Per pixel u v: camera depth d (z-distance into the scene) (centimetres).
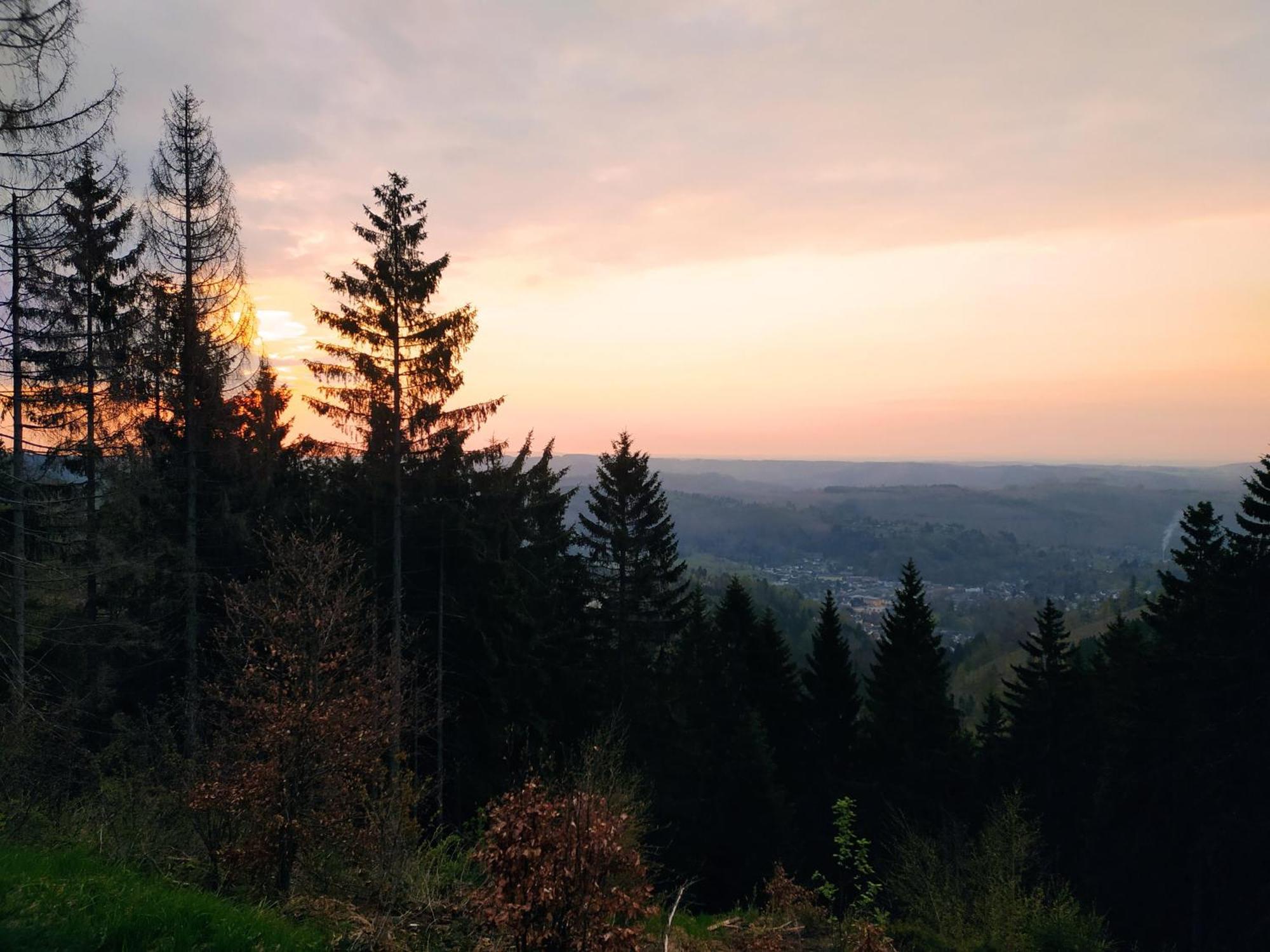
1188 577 2861
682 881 2205
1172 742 2570
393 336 1933
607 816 575
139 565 1678
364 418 1905
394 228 1919
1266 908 2181
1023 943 1355
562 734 2370
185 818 802
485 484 2273
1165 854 2488
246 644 845
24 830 765
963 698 9344
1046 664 3709
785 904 1171
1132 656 3250
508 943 604
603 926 533
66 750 1041
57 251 1516
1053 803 3353
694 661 3275
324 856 763
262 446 2138
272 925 562
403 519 2091
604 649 2953
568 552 3025
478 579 2206
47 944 444
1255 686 2345
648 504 3114
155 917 505
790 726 3528
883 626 3597
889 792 3050
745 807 2522
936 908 1445
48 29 1266
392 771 923
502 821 548
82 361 1770
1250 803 2292
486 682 2084
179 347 1906
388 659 1269
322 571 839
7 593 1515
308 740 727
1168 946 2391
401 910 698
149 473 1834
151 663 1822
